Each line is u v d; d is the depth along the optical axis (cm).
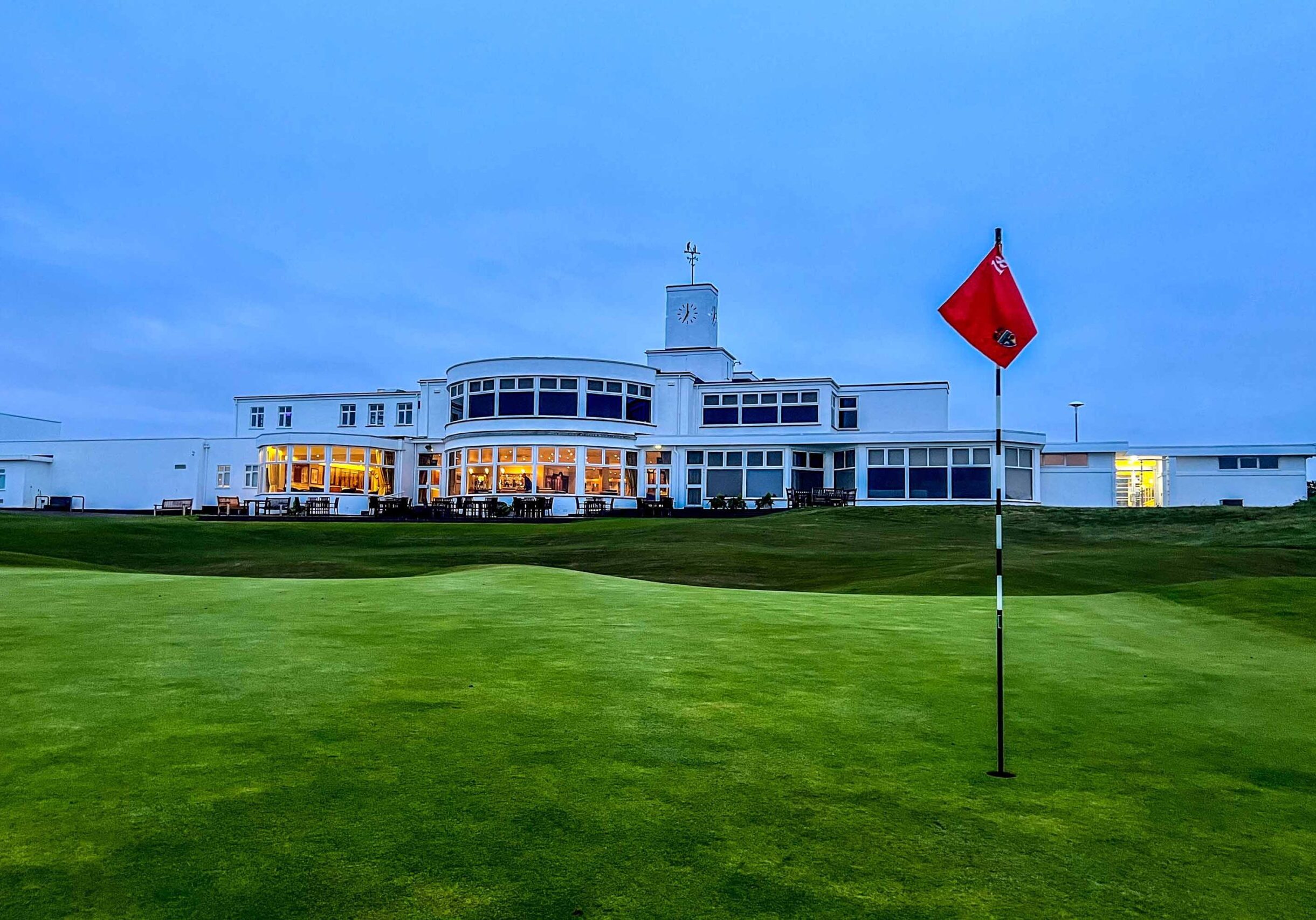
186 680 627
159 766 435
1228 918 305
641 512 4019
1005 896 317
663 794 412
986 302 565
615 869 331
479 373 4722
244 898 300
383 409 5322
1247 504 4438
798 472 4488
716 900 308
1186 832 383
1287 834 382
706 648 786
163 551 2505
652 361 5378
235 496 5191
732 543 2606
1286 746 515
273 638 803
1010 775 454
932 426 4938
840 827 379
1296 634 953
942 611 1082
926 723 551
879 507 3838
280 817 372
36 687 601
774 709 575
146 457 5375
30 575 1396
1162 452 4528
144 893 303
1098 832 380
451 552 2470
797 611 1061
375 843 348
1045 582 1634
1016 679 688
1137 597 1234
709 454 4538
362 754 459
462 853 341
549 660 717
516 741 489
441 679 641
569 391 4631
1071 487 4569
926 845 362
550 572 1519
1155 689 664
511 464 4400
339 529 3128
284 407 5491
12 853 333
